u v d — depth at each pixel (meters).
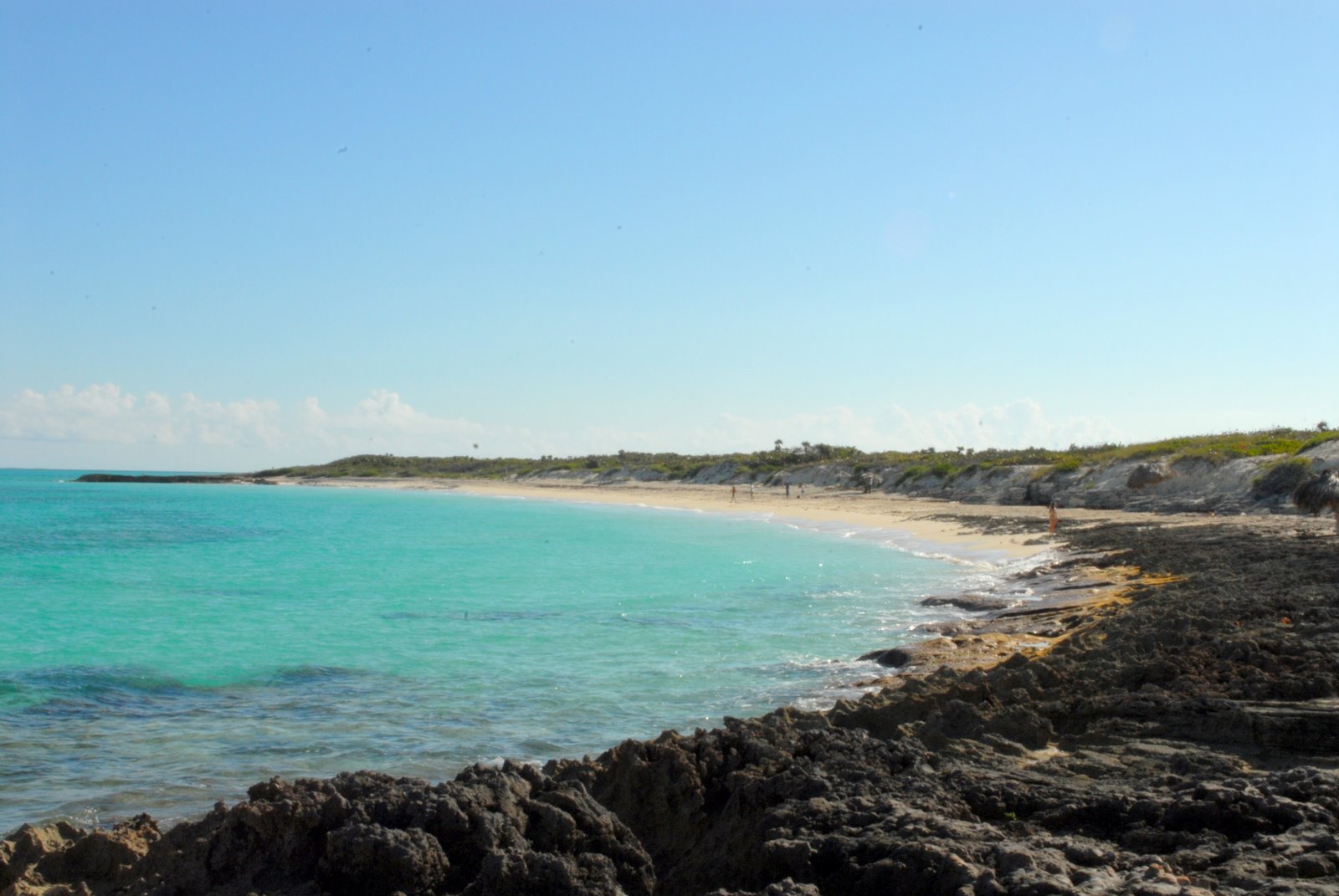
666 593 30.11
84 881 7.61
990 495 73.50
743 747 9.47
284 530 66.31
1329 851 6.33
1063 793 7.94
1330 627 14.13
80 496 130.00
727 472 135.25
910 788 8.23
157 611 28.25
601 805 8.65
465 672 18.83
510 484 168.75
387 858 6.90
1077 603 22.36
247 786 12.34
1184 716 10.18
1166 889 5.69
